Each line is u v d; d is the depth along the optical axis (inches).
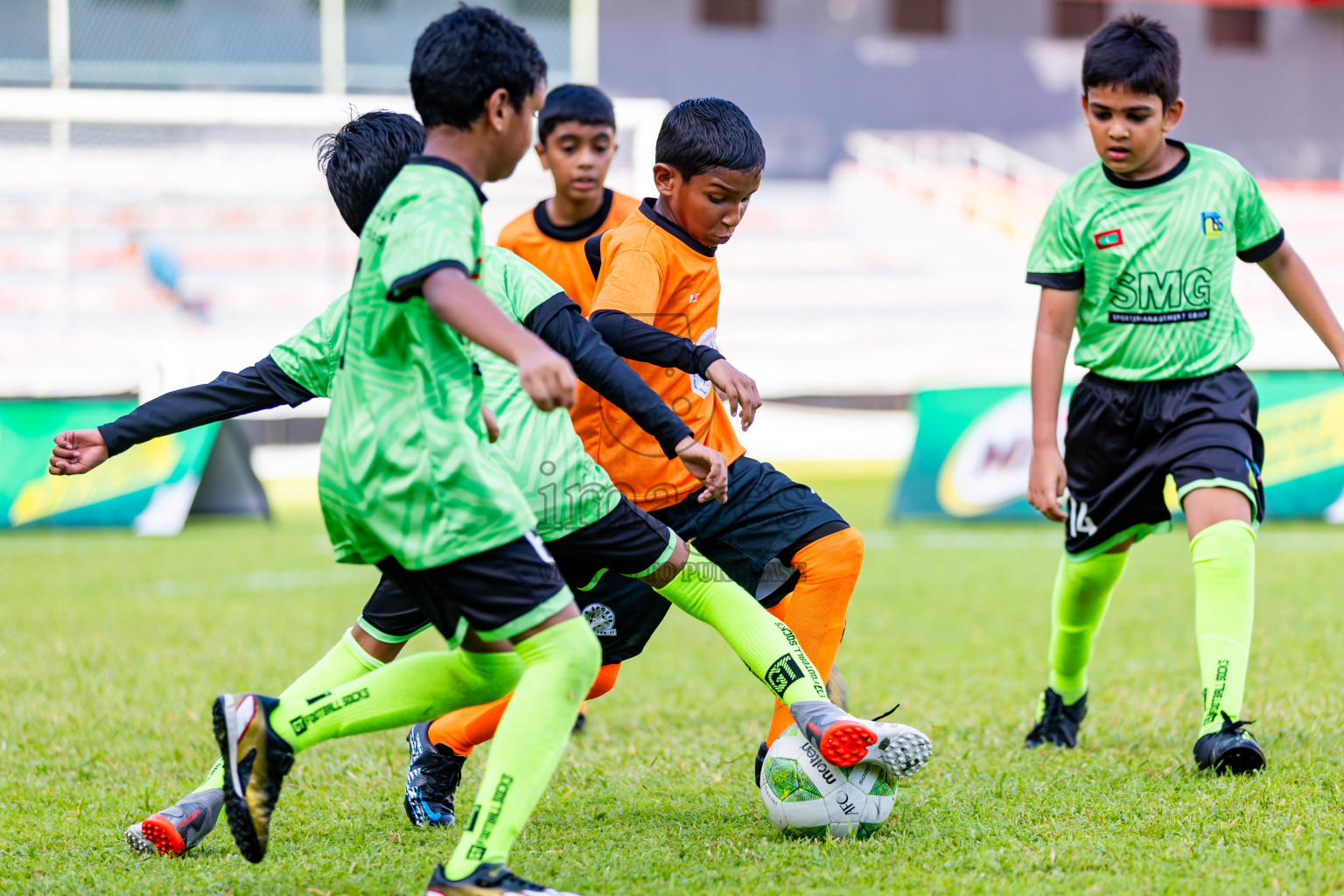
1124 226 471.8
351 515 318.7
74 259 2257.6
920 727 545.0
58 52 1951.3
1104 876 333.4
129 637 802.8
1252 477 459.5
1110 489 481.4
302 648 768.9
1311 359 1547.7
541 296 368.5
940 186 2903.5
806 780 373.4
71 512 1414.9
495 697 342.3
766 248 2753.4
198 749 515.2
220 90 2001.7
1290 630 762.2
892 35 3038.9
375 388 313.0
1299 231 2819.9
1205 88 3031.5
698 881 335.3
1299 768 438.0
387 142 395.9
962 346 2377.0
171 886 342.6
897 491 1429.6
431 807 407.2
